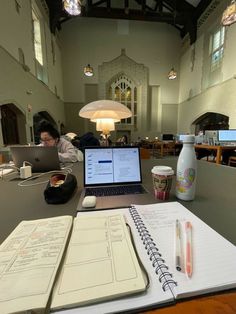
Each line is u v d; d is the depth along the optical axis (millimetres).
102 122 1510
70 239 433
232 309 282
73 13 3086
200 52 6395
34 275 323
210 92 5758
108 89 8055
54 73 6602
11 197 786
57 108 6957
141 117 8250
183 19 6590
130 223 523
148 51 7969
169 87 8266
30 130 4477
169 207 630
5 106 3721
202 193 794
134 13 6352
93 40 7719
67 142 1926
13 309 261
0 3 3184
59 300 280
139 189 854
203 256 383
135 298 294
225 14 2963
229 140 4043
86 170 899
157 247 411
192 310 280
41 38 5441
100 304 284
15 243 421
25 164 1261
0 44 3166
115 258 366
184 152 711
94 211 614
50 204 697
